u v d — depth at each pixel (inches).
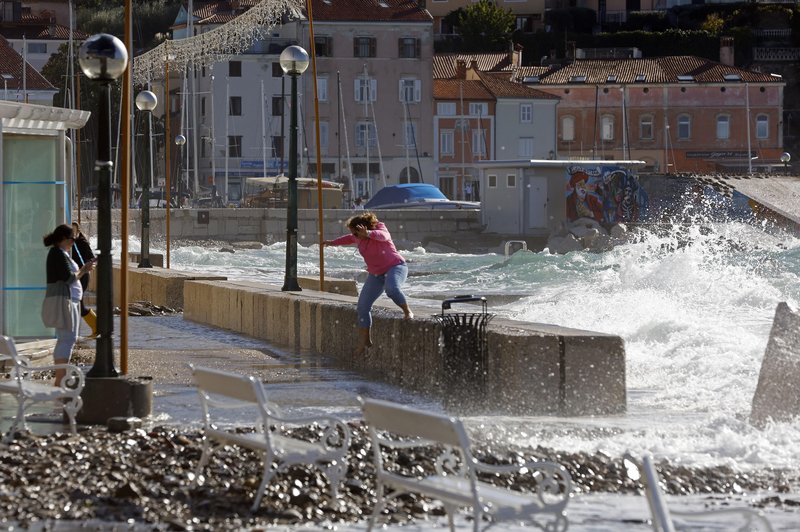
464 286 2979.8
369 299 1109.1
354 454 693.3
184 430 775.7
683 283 2124.8
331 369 1187.9
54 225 1190.3
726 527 565.9
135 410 837.8
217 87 7066.9
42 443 724.7
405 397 988.6
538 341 904.3
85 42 831.7
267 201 5954.7
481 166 5467.5
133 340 1526.8
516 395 906.7
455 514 583.2
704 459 732.7
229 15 7352.4
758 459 735.1
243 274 3644.2
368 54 7253.9
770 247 4328.3
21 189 1178.0
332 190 5954.7
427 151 7406.5
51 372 1111.0
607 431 817.5
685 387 1101.1
